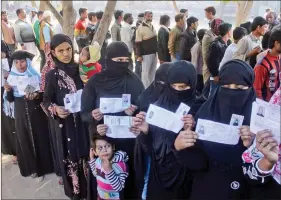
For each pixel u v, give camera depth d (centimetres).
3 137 395
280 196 189
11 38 795
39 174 367
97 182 271
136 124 226
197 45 557
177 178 224
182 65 214
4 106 380
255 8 1641
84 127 308
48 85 304
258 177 180
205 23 1748
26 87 340
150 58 681
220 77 199
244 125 189
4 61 363
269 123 166
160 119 211
